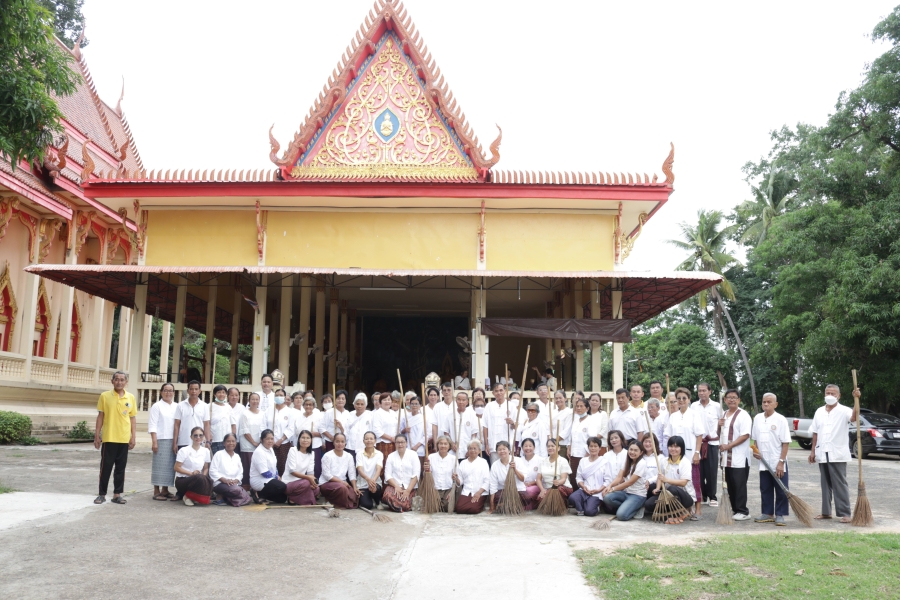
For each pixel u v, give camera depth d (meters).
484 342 16.70
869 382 25.56
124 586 6.13
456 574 6.65
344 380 25.27
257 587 6.22
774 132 40.81
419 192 16.81
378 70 18.52
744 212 42.28
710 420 11.10
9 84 9.88
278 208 17.70
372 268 17.08
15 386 21.62
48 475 12.60
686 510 9.52
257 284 17.66
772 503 9.66
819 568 6.63
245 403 17.16
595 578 6.42
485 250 17.47
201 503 10.02
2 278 22.28
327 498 10.24
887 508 10.79
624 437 10.27
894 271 22.47
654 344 47.91
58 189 23.45
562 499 10.02
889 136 25.08
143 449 16.98
